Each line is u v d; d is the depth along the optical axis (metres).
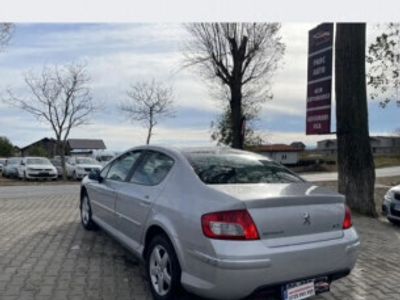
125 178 5.25
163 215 4.00
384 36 14.00
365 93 9.69
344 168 9.77
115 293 4.22
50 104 26.89
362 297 4.33
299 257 3.46
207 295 3.43
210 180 3.89
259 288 3.33
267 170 4.44
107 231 5.65
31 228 7.12
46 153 53.78
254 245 3.31
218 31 20.42
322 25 9.67
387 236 7.39
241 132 20.52
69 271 4.84
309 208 3.66
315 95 9.95
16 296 4.05
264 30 20.70
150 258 4.18
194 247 3.52
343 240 3.80
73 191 16.20
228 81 20.78
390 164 48.78
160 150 4.76
